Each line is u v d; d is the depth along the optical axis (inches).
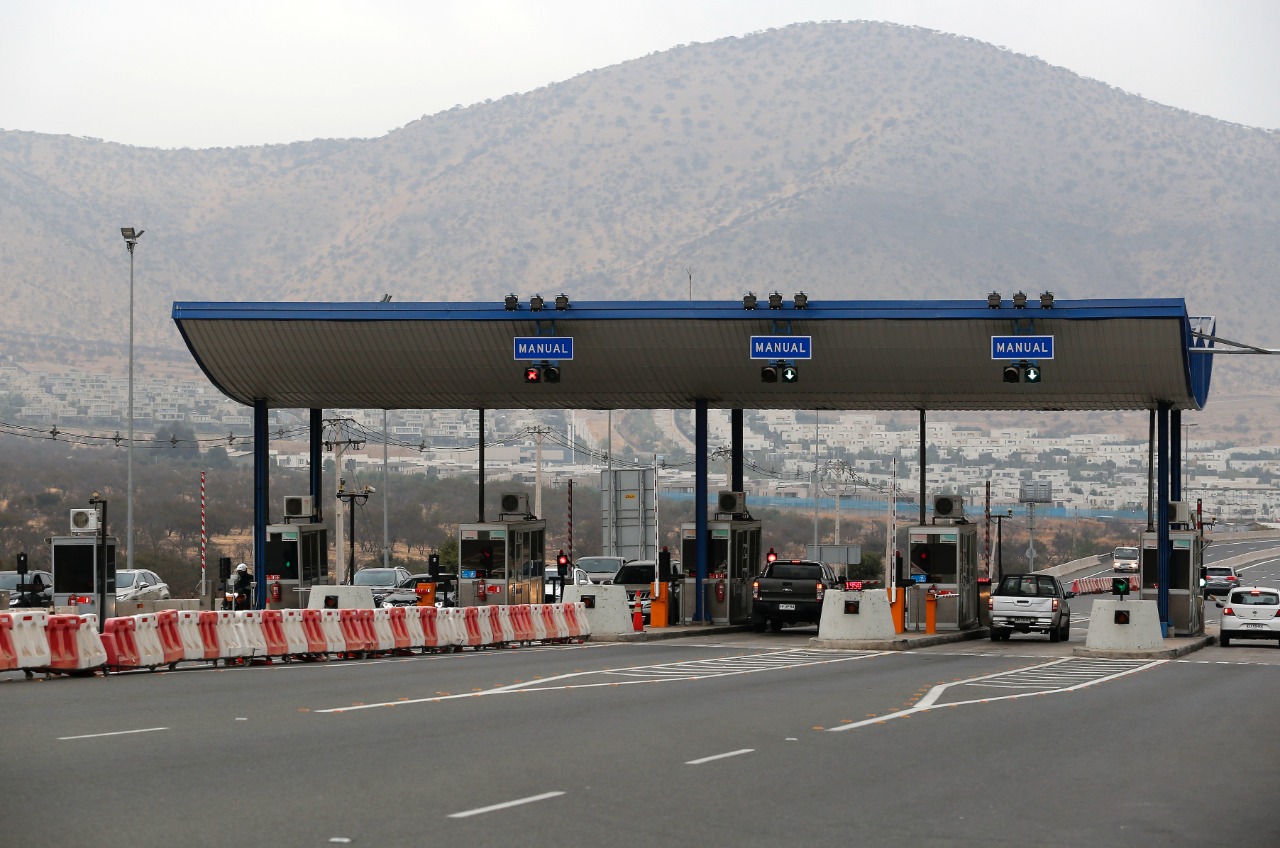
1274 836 1051.3
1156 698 2193.7
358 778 1210.6
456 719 1658.5
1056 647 3745.1
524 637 3380.9
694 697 2011.6
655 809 1099.9
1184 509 4247.0
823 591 4057.6
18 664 2076.8
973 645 3772.1
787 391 3941.9
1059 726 1745.8
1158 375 3688.5
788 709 1863.9
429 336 3777.1
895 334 3678.6
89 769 1229.1
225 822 1010.7
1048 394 3846.0
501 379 3895.2
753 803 1136.8
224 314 3752.5
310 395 4001.0
